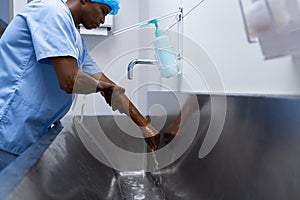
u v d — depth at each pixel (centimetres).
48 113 106
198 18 111
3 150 96
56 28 92
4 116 98
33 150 70
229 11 84
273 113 51
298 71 55
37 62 100
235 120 65
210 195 72
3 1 182
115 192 103
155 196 116
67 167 69
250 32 56
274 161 49
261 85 68
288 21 46
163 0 161
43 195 46
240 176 59
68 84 92
